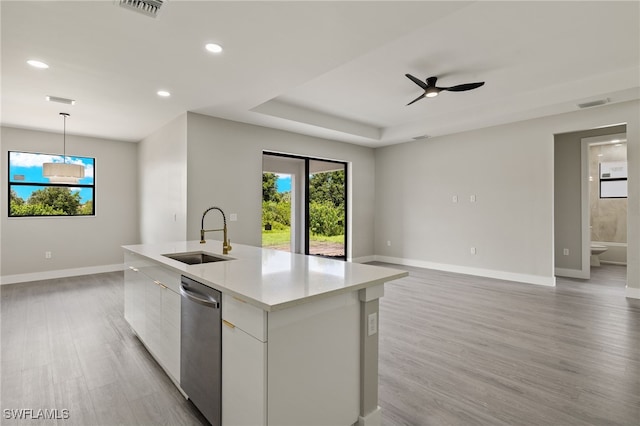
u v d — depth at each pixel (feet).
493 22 9.16
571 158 18.75
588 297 14.21
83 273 18.81
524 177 17.10
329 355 5.28
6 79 10.77
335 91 14.69
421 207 21.56
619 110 14.28
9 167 16.80
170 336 7.14
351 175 22.77
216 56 9.30
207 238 15.39
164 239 16.80
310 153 20.03
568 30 9.59
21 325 10.90
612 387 7.13
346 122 19.48
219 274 6.09
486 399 6.70
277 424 4.60
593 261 22.34
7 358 8.56
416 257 21.89
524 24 9.27
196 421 6.09
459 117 17.58
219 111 14.71
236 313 5.01
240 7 7.02
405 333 10.13
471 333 10.14
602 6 8.41
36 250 17.44
